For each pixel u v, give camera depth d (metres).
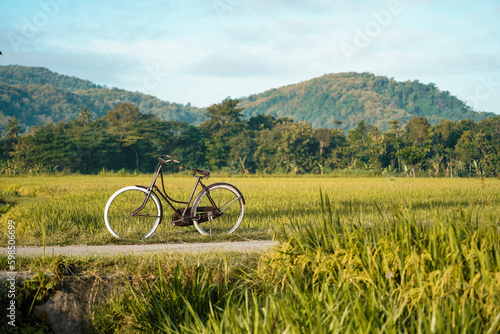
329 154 114.75
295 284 4.45
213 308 4.90
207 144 112.81
